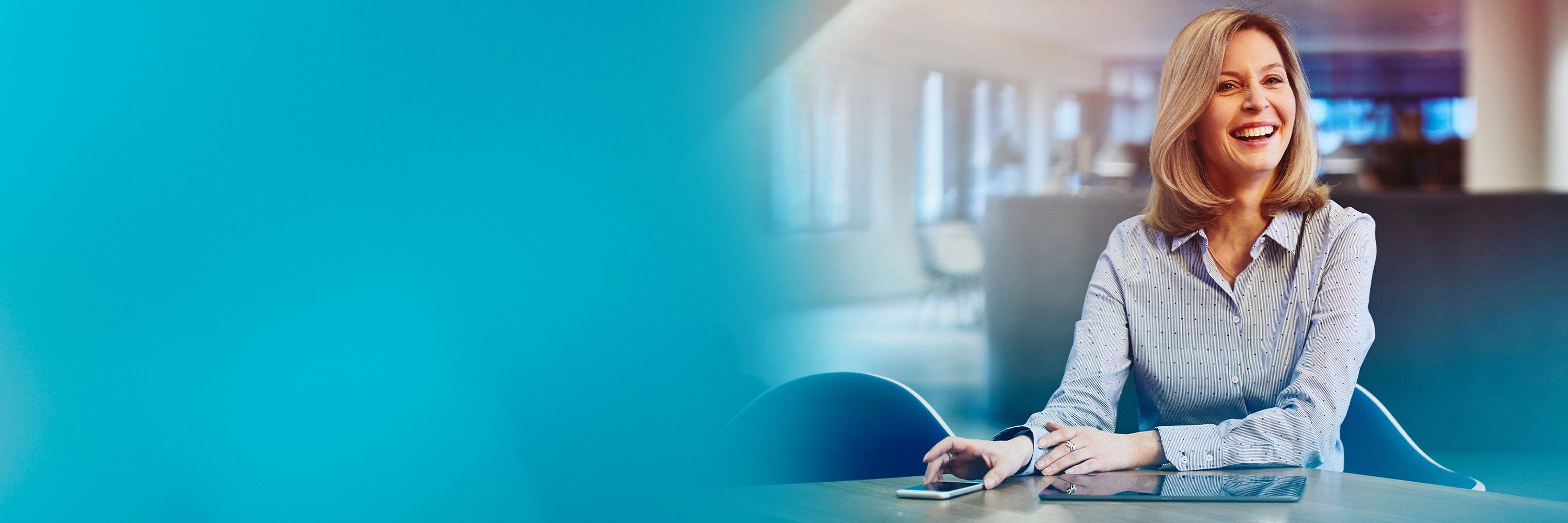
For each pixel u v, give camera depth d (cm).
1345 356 122
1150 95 1305
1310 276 129
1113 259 141
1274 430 115
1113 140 1283
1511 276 312
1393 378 319
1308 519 84
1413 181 1177
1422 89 1362
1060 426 115
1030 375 384
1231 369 133
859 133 918
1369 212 320
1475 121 702
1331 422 118
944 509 92
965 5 994
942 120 1023
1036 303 381
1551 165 679
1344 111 1380
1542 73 677
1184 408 137
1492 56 690
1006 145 1067
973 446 108
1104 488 99
